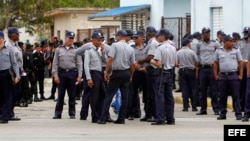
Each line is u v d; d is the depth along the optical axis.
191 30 40.47
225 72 23.33
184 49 27.25
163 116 22.17
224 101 23.67
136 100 23.92
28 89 29.92
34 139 18.69
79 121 23.19
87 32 54.00
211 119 24.00
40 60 32.91
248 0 36.06
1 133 19.89
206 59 25.75
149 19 44.75
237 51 23.38
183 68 27.30
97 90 22.69
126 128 21.23
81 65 23.92
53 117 24.17
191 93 27.48
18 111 27.67
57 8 66.75
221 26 38.38
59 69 23.84
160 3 43.53
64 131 20.42
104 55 23.09
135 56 23.38
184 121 23.34
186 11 43.91
